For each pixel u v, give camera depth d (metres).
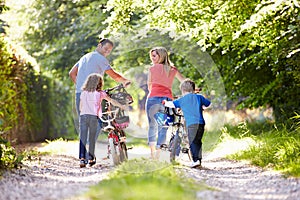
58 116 32.78
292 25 17.98
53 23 37.25
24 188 10.92
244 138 20.58
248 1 19.08
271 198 10.18
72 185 11.48
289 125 22.05
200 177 12.95
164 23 20.42
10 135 24.78
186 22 20.66
